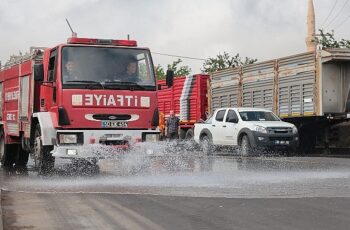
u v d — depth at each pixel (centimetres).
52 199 901
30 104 1332
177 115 2947
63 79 1181
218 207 820
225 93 2605
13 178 1223
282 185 1065
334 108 2030
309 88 2059
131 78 1236
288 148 1995
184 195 935
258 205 834
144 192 973
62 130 1175
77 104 1180
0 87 1634
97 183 1100
